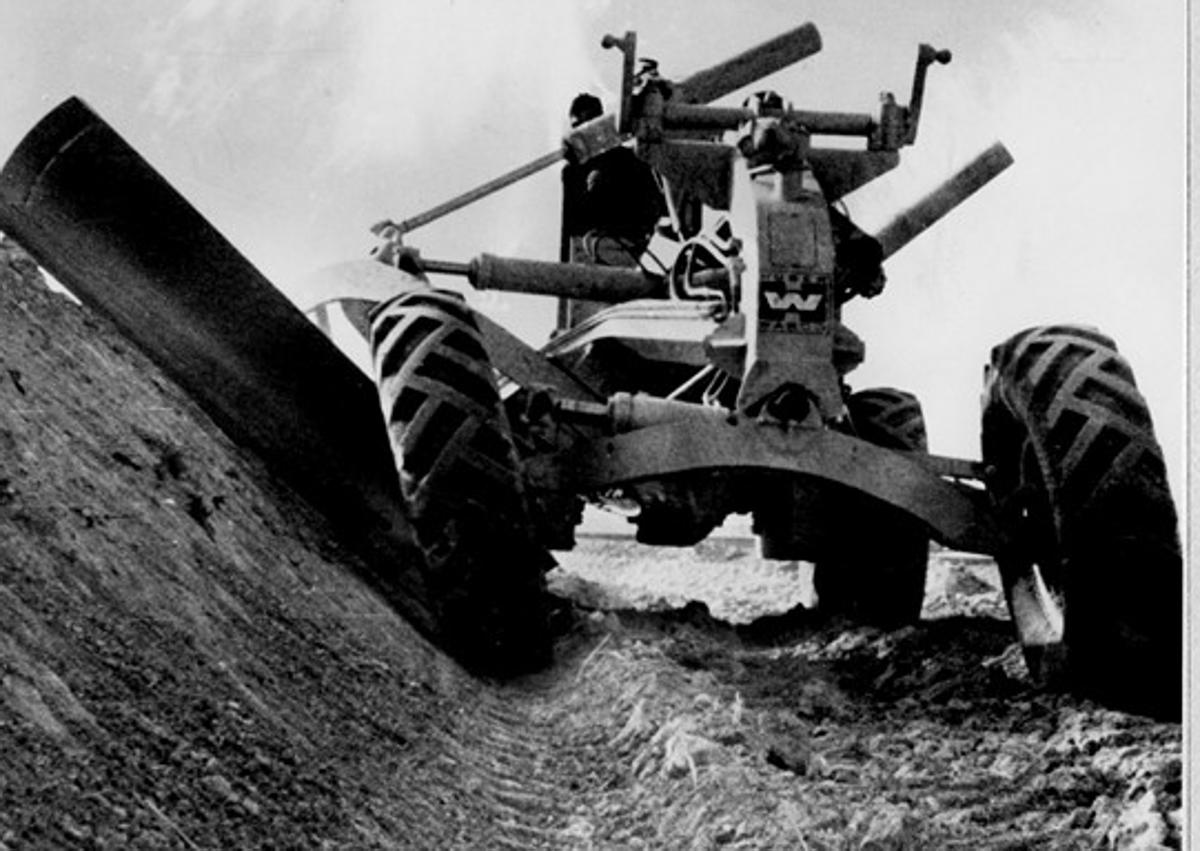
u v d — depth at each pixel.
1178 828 3.82
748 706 5.45
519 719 4.96
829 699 5.77
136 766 2.70
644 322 7.45
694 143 7.02
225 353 6.32
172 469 4.82
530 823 3.74
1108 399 5.75
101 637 3.13
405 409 5.99
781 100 7.04
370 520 6.27
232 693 3.41
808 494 7.67
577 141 7.61
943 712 5.60
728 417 6.38
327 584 5.19
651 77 7.19
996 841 3.79
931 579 11.32
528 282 8.35
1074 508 5.54
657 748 4.24
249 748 3.16
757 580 13.29
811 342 6.34
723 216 7.07
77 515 3.63
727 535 16.81
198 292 6.32
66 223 6.10
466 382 6.07
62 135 6.07
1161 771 4.40
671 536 7.66
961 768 4.66
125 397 5.15
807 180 6.64
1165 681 5.44
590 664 5.57
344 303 7.15
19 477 3.55
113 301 6.09
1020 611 6.19
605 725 4.79
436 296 6.51
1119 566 5.46
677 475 6.39
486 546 5.81
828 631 8.07
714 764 3.95
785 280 6.31
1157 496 5.51
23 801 2.34
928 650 7.21
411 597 5.95
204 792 2.79
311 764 3.34
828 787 4.16
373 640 5.00
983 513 6.42
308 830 2.93
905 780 4.43
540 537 6.43
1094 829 3.96
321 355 6.53
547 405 6.67
